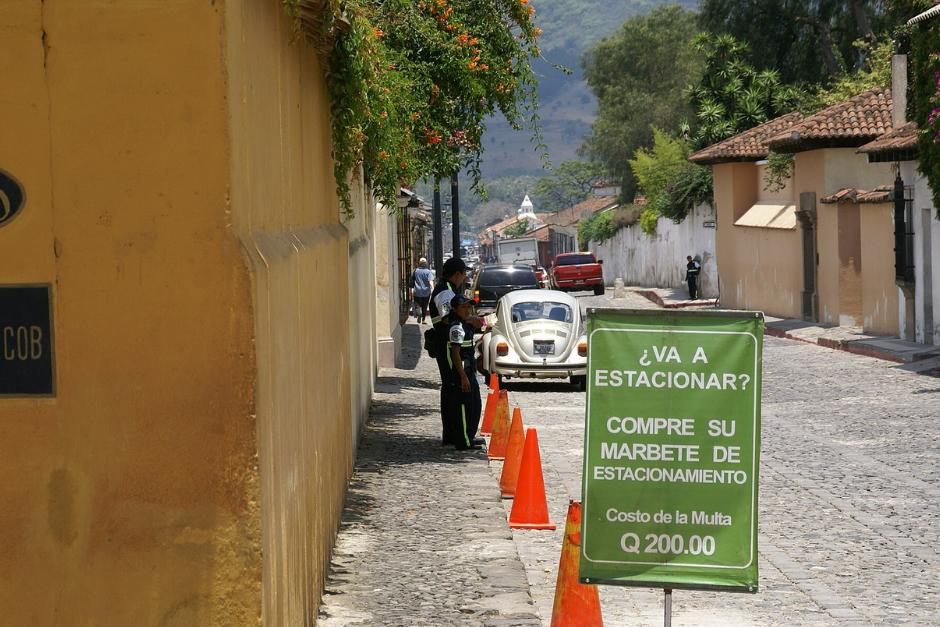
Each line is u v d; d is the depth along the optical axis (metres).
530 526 13.16
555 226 155.12
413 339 46.38
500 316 30.78
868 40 68.75
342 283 13.68
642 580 7.81
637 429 7.79
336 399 12.41
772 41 72.94
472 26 22.67
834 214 45.31
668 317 7.78
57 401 6.08
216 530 6.06
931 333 35.81
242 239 6.18
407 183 23.45
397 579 10.70
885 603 10.40
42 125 6.01
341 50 11.89
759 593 10.77
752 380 7.75
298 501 8.02
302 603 8.20
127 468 6.07
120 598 6.09
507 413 18.23
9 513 6.12
